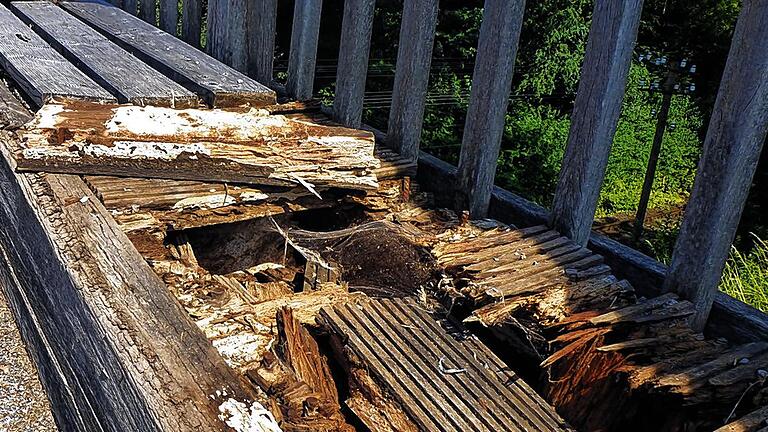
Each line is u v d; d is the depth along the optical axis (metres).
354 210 2.80
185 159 2.46
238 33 3.91
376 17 8.02
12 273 2.61
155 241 2.25
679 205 7.35
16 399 2.30
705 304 2.20
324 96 7.30
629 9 2.28
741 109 2.04
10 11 4.48
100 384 1.75
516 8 2.59
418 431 1.67
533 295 2.06
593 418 1.88
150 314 1.75
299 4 3.62
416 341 1.95
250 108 2.96
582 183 2.44
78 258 1.97
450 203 2.96
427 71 3.01
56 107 2.61
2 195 2.62
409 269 2.36
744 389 1.81
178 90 3.00
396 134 3.13
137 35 3.99
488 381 1.83
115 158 2.39
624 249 2.52
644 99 8.02
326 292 2.28
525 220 2.75
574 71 7.50
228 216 2.51
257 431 1.40
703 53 7.96
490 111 2.70
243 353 1.84
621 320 2.00
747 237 6.08
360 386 1.81
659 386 1.77
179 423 1.40
